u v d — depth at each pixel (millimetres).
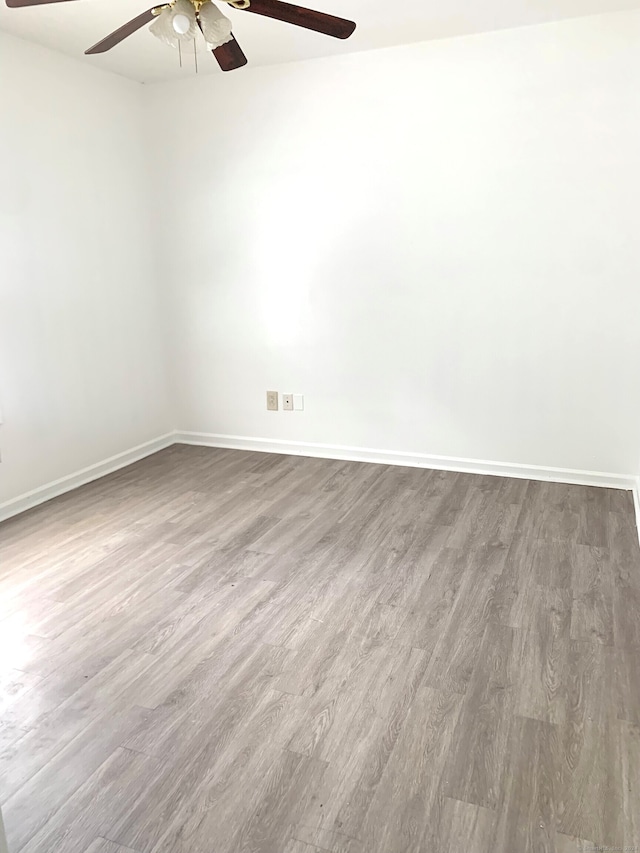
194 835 1604
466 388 4023
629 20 3279
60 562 3021
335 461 4395
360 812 1660
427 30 3477
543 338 3785
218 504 3689
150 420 4656
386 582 2795
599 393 3748
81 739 1927
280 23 3303
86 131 3885
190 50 2387
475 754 1842
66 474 3955
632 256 3527
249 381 4570
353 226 4047
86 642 2404
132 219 4332
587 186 3527
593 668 2209
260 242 4289
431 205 3848
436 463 4207
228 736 1928
